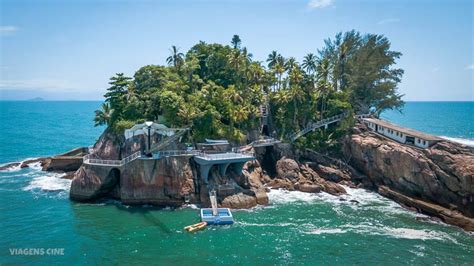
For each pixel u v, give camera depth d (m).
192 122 72.62
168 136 67.25
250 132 84.25
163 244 46.06
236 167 67.19
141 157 60.34
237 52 86.75
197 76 85.44
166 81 78.62
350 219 56.78
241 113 78.06
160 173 61.12
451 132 170.88
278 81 95.88
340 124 85.69
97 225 52.19
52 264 40.47
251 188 65.50
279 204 63.44
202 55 95.25
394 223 55.38
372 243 47.75
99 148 67.56
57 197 65.31
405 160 66.69
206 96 80.00
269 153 84.00
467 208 58.38
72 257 42.16
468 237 50.25
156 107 73.50
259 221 55.00
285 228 52.34
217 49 98.12
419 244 47.69
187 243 46.50
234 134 77.81
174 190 61.31
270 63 100.62
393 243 47.88
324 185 72.25
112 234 49.03
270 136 88.81
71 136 155.38
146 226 52.06
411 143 72.81
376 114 104.00
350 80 97.88
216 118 76.69
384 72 100.56
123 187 61.09
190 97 76.06
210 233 49.91
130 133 64.81
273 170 81.19
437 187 62.12
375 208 62.50
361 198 68.50
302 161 81.81
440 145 66.00
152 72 80.25
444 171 62.00
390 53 102.19
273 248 45.62
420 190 65.00
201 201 61.66
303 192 70.69
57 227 51.22
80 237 47.84
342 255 44.16
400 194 66.31
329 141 84.69
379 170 73.31
